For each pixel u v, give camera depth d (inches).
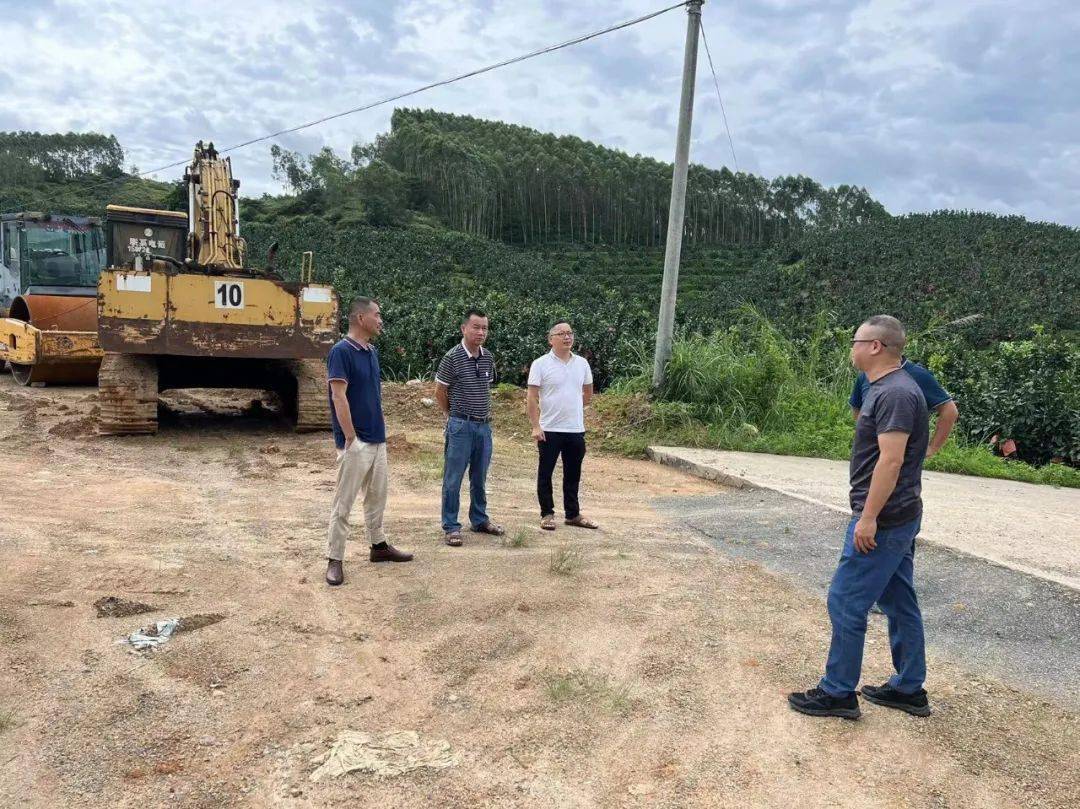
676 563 218.4
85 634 157.1
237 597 180.1
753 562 224.7
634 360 607.2
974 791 114.7
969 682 150.9
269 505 266.4
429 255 3073.3
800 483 323.3
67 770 113.1
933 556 217.5
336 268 2240.4
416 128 5821.9
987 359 617.3
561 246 4409.5
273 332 382.9
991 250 2822.3
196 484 295.3
